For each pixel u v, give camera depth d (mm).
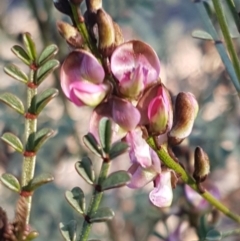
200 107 403
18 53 143
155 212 330
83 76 151
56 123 390
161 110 154
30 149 141
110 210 140
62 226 143
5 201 412
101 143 139
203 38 200
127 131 152
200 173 172
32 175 139
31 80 144
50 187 414
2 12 430
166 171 164
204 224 223
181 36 505
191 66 488
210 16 206
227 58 198
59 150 401
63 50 365
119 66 153
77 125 400
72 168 432
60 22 155
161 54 476
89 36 155
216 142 385
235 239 379
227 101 414
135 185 161
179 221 319
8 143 141
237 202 454
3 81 421
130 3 398
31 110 143
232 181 455
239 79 189
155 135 157
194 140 376
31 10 365
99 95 150
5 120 390
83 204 141
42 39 366
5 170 407
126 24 403
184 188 274
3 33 385
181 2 513
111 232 416
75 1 154
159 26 489
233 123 404
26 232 130
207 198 177
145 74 154
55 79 379
